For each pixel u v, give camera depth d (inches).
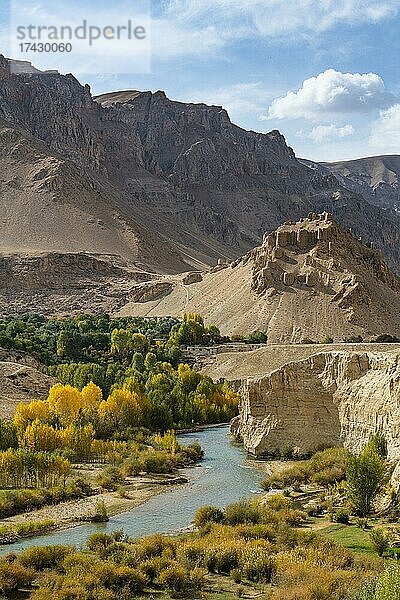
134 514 2869.1
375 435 3100.4
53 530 2642.7
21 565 2092.8
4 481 3184.1
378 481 2645.2
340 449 3511.3
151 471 3661.4
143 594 1983.3
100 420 4451.3
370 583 1667.1
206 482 3430.1
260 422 4023.1
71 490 3139.8
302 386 3895.2
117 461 3804.1
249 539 2372.0
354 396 3563.0
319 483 3196.4
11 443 3745.1
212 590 2009.1
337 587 1882.4
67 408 4439.0
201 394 5408.5
